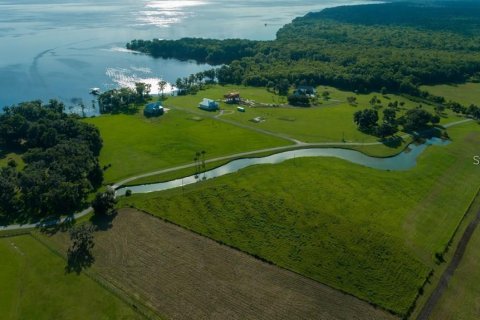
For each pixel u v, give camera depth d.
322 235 110.69
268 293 91.50
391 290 92.44
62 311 87.38
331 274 97.06
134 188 137.62
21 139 179.25
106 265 100.56
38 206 125.50
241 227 114.62
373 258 102.25
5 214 122.19
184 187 136.75
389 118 194.38
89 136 165.25
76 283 95.06
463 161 157.62
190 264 100.50
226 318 85.00
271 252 104.44
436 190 135.50
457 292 92.50
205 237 110.69
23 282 95.50
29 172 135.75
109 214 121.81
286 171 146.25
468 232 113.81
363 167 150.62
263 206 124.31
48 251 106.06
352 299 89.94
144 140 175.88
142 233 112.75
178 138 177.12
